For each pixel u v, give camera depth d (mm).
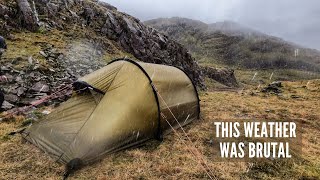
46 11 28797
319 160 9359
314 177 8078
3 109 12594
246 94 24906
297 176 8109
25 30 24234
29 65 17281
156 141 10461
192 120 13102
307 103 20406
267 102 19875
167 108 10906
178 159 8961
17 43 20797
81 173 7910
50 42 23562
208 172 8148
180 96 12125
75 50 24016
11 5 24594
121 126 9352
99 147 8711
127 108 9664
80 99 9953
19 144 9297
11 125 10906
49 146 8938
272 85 29344
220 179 7801
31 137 9570
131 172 8039
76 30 29359
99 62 23844
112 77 10266
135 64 10805
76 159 8102
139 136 9883
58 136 9016
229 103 18328
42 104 13805
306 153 9945
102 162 8562
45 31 25688
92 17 33625
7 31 21562
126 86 10117
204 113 14859
